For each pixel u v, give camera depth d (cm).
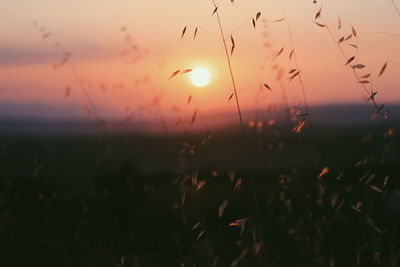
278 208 510
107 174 816
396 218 438
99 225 628
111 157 783
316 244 391
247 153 278
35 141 1276
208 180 416
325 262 369
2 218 638
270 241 440
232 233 476
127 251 526
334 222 404
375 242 363
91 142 1140
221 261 380
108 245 551
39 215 677
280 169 500
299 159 452
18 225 628
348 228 404
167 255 479
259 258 306
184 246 466
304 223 412
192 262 399
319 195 387
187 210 501
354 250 378
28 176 844
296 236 419
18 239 574
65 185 836
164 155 752
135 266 461
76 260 502
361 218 406
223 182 434
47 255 521
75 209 711
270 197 500
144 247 532
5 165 908
